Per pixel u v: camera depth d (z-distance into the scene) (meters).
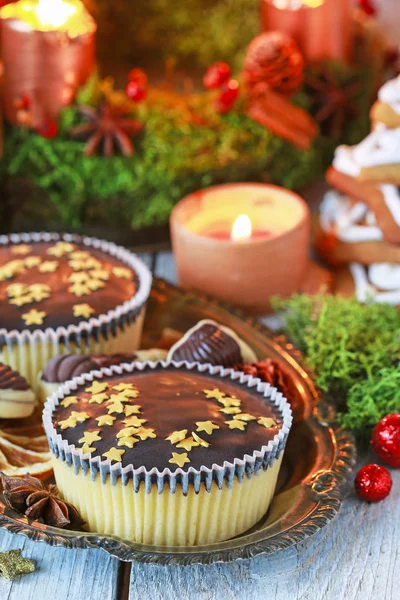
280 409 0.52
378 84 0.75
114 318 0.58
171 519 0.50
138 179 0.68
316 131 0.71
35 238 0.63
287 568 0.51
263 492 0.51
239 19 0.76
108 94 0.68
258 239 0.64
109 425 0.50
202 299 0.63
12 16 0.67
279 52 0.68
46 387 0.56
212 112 0.69
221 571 0.50
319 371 0.58
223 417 0.51
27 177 0.69
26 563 0.50
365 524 0.53
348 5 0.72
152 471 0.48
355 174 0.65
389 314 0.60
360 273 0.67
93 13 0.76
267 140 0.70
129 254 0.62
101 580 0.50
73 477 0.50
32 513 0.50
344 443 0.54
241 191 0.67
